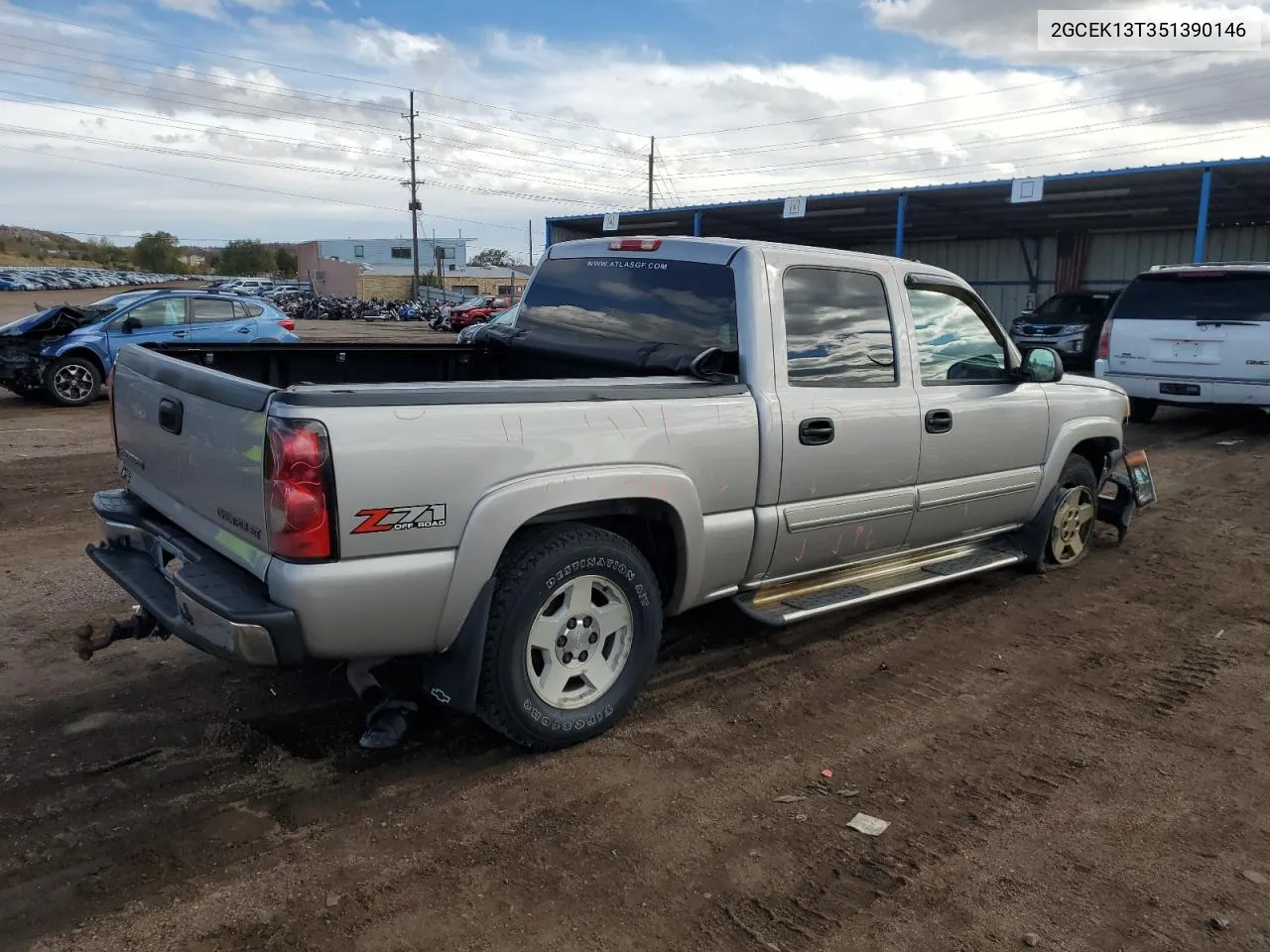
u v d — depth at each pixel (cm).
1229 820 328
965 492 509
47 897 277
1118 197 2219
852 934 268
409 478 308
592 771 355
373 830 315
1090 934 269
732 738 384
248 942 261
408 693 381
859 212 2606
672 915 275
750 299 407
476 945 262
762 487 407
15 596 531
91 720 387
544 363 490
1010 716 408
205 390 331
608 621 374
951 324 504
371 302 5234
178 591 320
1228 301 1102
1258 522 754
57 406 1377
